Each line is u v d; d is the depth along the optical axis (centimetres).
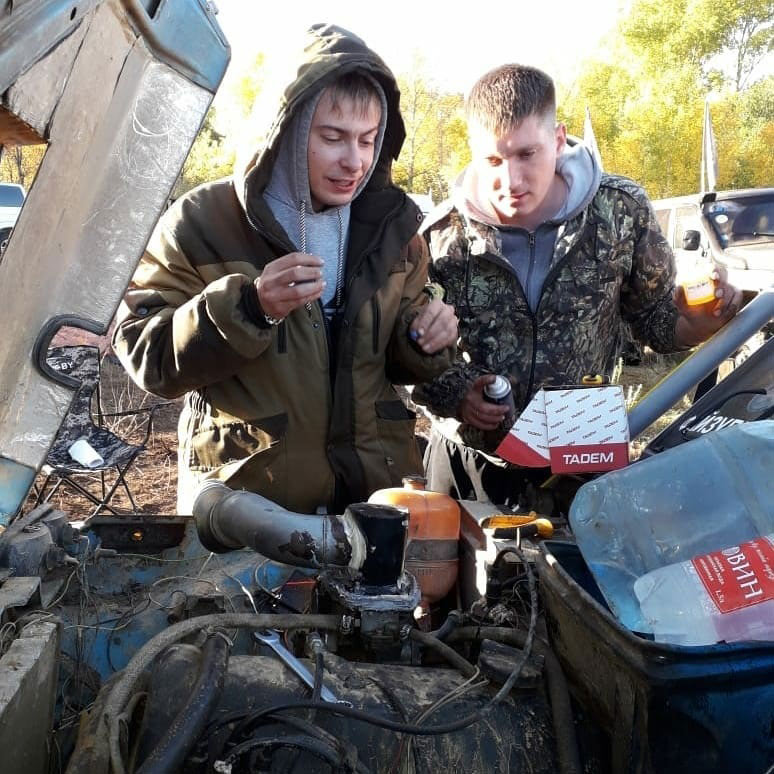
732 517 162
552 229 267
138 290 215
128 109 131
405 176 2534
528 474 271
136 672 146
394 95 214
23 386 131
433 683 156
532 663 157
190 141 138
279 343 213
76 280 133
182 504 229
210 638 150
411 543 207
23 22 109
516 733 148
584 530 166
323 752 133
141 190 135
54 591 188
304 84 195
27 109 114
